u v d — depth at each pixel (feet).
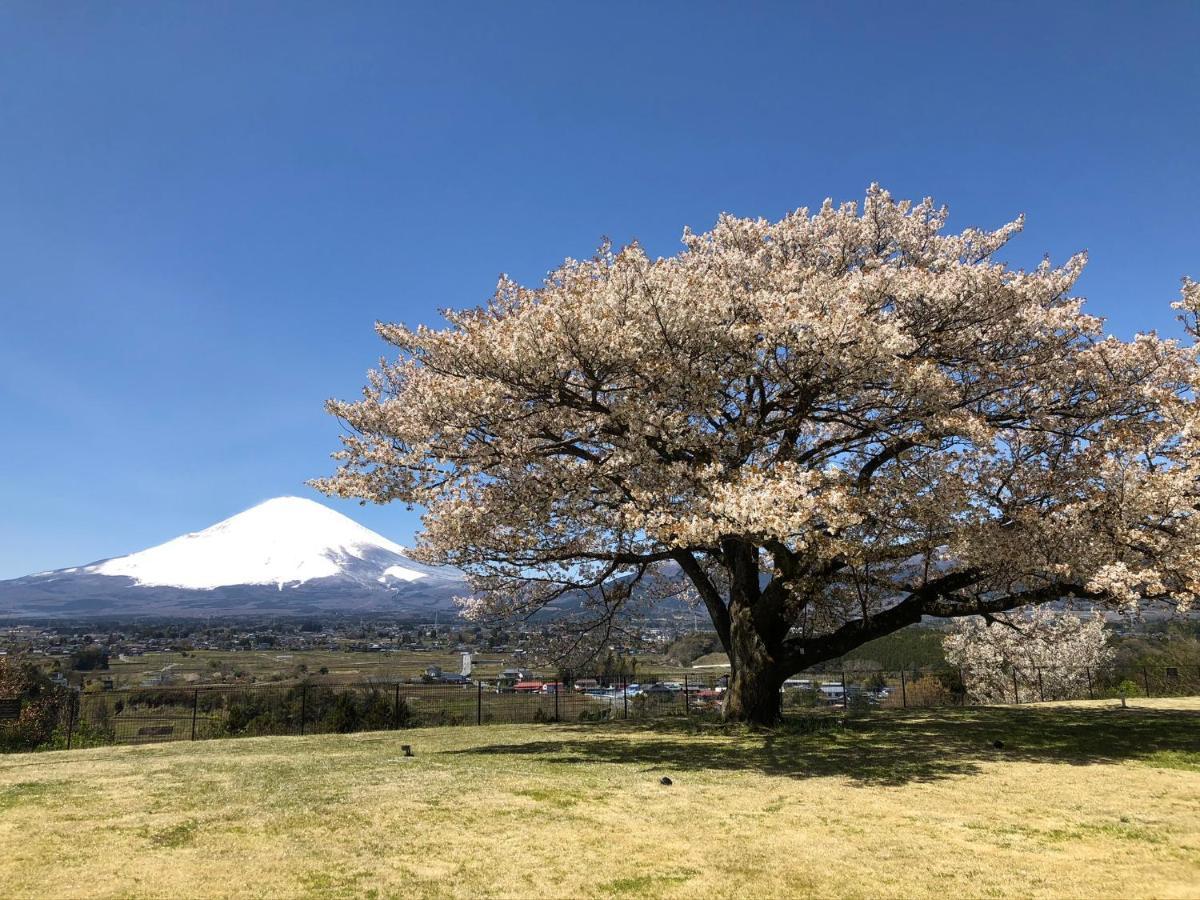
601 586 66.23
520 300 48.91
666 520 39.14
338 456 50.29
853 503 39.65
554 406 47.37
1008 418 51.65
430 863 22.43
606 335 41.88
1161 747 45.24
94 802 30.30
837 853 23.54
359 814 28.14
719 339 43.98
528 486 50.39
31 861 22.31
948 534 44.11
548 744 50.37
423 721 78.95
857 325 40.45
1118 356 47.26
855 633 55.72
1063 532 40.63
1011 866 22.31
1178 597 38.83
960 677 113.50
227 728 76.79
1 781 35.55
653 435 45.55
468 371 45.47
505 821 27.27
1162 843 24.71
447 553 55.88
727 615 61.62
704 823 27.14
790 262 50.70
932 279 47.52
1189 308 46.14
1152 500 38.24
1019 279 47.91
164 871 21.48
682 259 58.65
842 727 55.83
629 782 34.76
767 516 34.58
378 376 56.13
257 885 20.43
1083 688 112.16
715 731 55.06
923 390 43.45
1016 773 37.06
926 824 27.07
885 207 59.11
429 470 48.93
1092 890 20.30
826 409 48.83
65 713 74.84
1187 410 41.37
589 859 22.88
